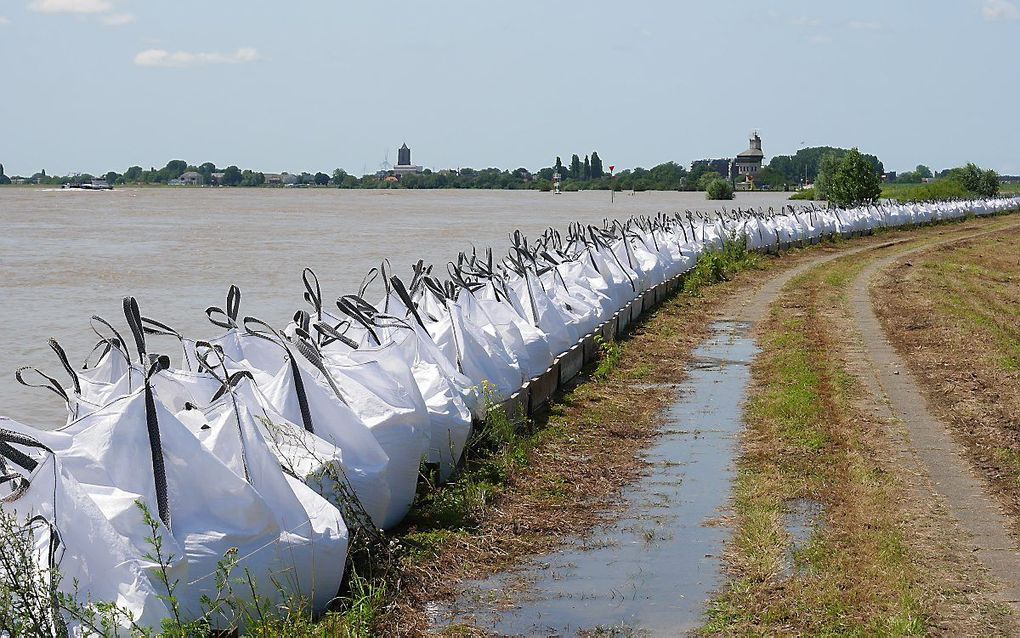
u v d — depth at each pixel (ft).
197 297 84.28
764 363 51.83
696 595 23.97
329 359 29.63
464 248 139.64
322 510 22.70
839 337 59.16
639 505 30.25
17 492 19.21
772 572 24.71
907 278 90.22
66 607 17.92
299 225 205.46
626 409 41.96
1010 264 109.50
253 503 21.24
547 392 42.65
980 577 24.26
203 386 27.04
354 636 20.40
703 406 42.65
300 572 21.53
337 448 25.54
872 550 25.86
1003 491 30.53
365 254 128.57
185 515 20.88
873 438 36.50
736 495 30.99
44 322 70.33
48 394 48.24
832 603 22.84
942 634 21.45
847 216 138.10
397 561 25.02
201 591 20.08
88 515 19.16
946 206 177.17
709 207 317.01
